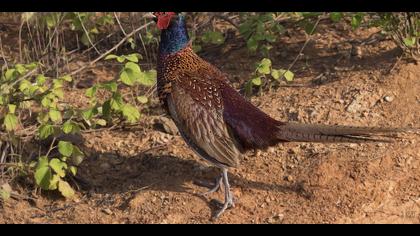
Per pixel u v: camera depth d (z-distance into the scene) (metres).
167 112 10.07
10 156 10.73
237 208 9.76
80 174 10.60
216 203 9.83
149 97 12.08
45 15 13.34
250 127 9.49
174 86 9.91
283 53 13.20
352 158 10.27
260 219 9.55
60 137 11.12
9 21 14.73
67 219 9.81
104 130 11.45
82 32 14.14
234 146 9.60
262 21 12.92
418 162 10.21
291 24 13.88
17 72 11.16
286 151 10.64
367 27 12.70
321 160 10.27
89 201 10.14
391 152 10.34
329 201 9.73
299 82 12.27
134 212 9.82
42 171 9.88
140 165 10.73
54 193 10.26
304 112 11.43
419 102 11.30
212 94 9.73
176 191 10.09
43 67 12.89
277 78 11.76
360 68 12.28
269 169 10.38
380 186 9.84
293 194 9.93
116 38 13.96
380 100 11.45
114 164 10.78
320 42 13.33
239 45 13.67
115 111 11.19
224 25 14.30
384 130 9.07
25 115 11.70
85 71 13.20
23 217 9.88
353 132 9.12
